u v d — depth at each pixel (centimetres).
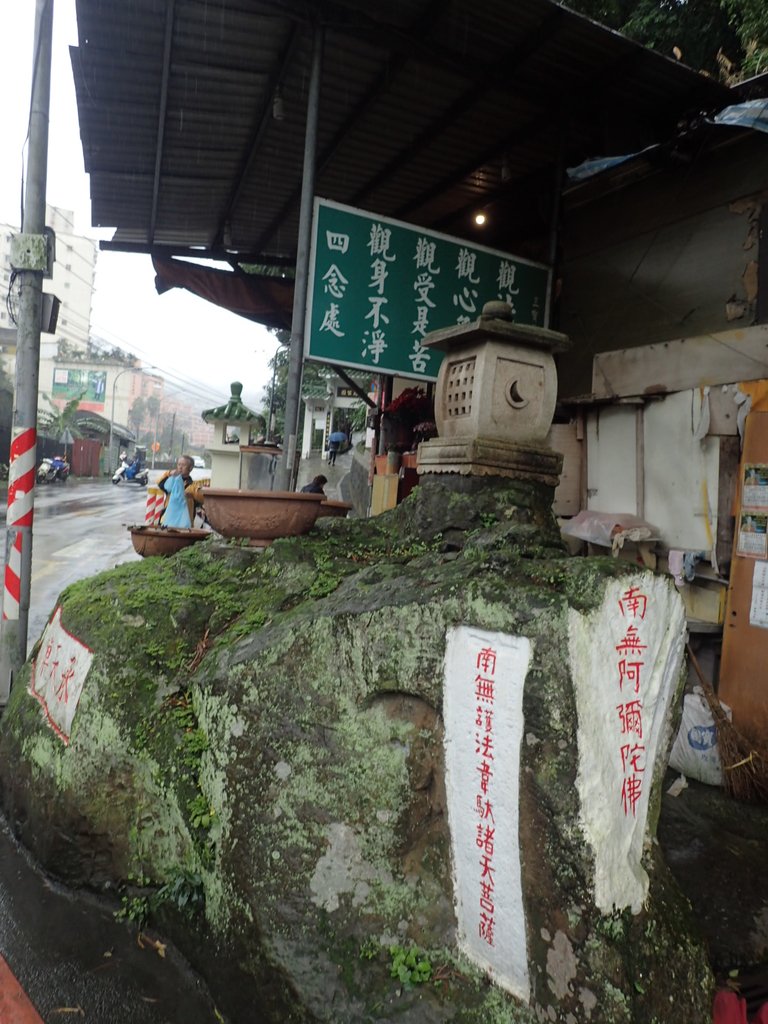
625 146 562
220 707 259
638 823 197
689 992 190
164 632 318
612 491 539
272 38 488
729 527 449
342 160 663
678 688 216
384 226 565
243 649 264
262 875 230
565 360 644
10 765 356
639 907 189
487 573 214
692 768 404
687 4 765
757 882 295
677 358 496
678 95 525
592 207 622
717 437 461
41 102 510
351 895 220
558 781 177
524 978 189
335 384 1950
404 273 573
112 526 1491
